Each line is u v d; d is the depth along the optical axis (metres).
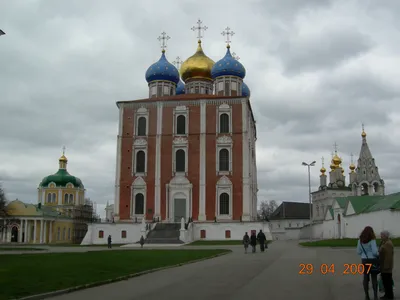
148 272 23.38
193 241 64.44
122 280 20.28
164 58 85.50
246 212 69.06
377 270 14.61
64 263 27.12
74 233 122.00
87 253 38.34
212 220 69.12
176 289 17.47
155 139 72.75
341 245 49.81
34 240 103.31
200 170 70.81
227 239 66.94
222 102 72.88
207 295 15.96
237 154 71.00
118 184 72.00
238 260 31.31
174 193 70.56
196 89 87.38
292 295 15.82
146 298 15.41
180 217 70.06
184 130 72.88
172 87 84.69
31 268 23.89
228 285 18.48
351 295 15.77
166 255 34.94
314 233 109.44
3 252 42.72
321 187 135.62
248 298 15.26
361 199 77.12
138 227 68.00
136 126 73.75
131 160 72.50
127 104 74.50
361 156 103.88
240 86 82.62
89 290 17.31
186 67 88.19
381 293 16.02
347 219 78.50
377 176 102.25
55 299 15.25
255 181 88.31
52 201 128.62
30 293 15.62
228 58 82.69
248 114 75.25
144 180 71.50
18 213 103.50
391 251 14.64
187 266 26.94
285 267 25.86
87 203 152.00
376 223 64.75
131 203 71.12
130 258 31.42
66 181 130.00
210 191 70.19
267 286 18.09
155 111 73.75
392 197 67.81
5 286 17.03
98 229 68.75
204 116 72.56
